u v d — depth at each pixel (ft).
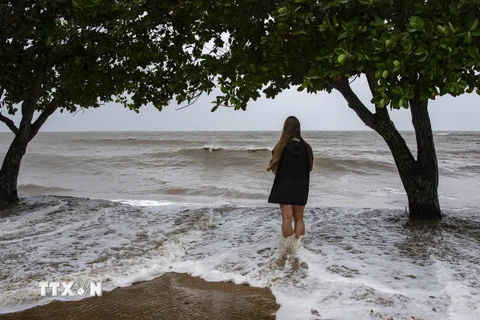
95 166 57.77
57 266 14.47
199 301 11.30
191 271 13.88
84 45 23.93
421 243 16.85
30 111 27.25
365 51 12.96
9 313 10.65
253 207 26.55
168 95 28.12
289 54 16.85
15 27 21.08
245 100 18.10
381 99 12.75
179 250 16.52
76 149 95.25
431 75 12.16
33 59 23.17
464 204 31.60
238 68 19.36
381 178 46.73
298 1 13.85
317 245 16.76
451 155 74.54
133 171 54.03
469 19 12.16
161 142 119.96
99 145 112.37
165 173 52.21
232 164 57.67
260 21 19.61
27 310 10.82
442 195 36.58
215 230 20.20
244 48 20.21
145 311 10.68
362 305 10.69
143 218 23.12
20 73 24.29
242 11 19.43
